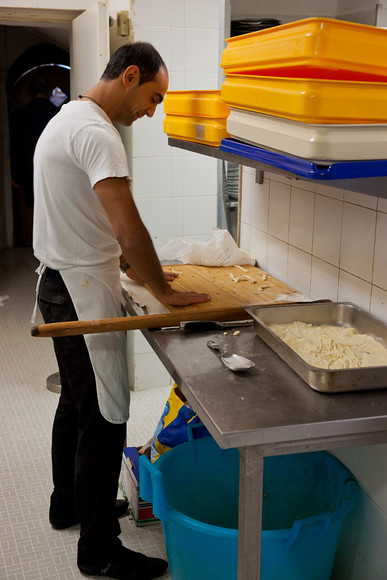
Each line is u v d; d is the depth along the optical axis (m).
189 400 1.44
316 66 1.23
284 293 2.15
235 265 2.54
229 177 3.34
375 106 1.24
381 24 2.37
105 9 2.91
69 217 1.89
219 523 2.05
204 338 1.76
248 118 1.57
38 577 2.01
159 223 3.29
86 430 1.96
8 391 3.33
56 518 2.25
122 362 1.96
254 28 3.00
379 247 1.71
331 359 1.55
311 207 2.07
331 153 1.23
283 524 2.02
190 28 3.07
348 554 1.90
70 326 1.72
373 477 1.73
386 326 1.67
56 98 6.36
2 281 5.38
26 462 2.66
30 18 3.67
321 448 1.33
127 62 1.91
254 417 1.30
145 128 3.12
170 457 1.88
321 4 2.66
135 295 2.12
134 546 2.17
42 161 1.87
